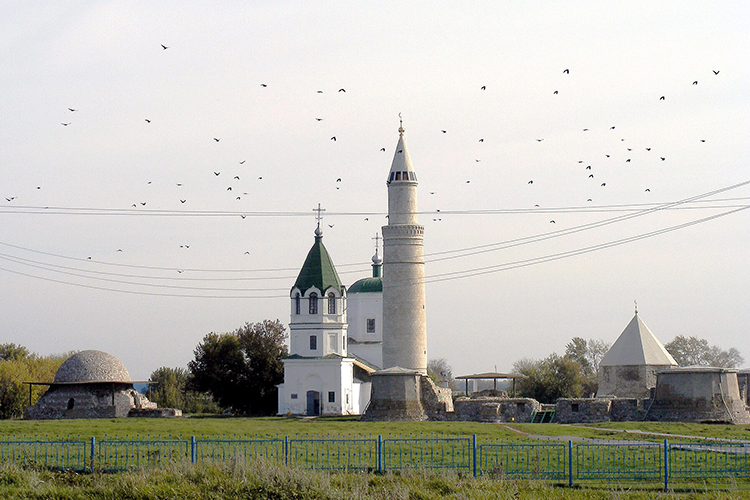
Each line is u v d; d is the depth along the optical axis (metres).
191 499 39.66
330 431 66.81
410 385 90.62
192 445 46.94
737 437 69.50
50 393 95.12
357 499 39.34
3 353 158.62
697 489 43.47
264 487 40.41
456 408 90.00
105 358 97.56
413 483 42.25
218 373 123.00
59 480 43.53
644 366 106.50
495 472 45.78
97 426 67.56
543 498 40.47
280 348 126.00
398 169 113.31
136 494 40.06
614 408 87.44
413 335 111.06
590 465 50.19
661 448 52.12
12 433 63.25
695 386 85.06
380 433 65.19
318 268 120.56
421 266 112.62
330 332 119.00
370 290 139.50
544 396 142.50
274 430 66.25
